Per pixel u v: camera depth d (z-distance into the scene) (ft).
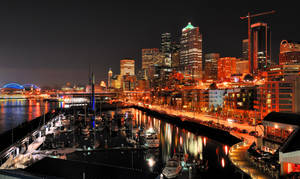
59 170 164.14
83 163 181.16
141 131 448.65
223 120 567.59
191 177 232.73
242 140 340.39
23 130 535.60
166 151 332.60
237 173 228.43
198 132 492.54
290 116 270.26
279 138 265.54
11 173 136.46
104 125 552.00
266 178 190.90
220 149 348.38
